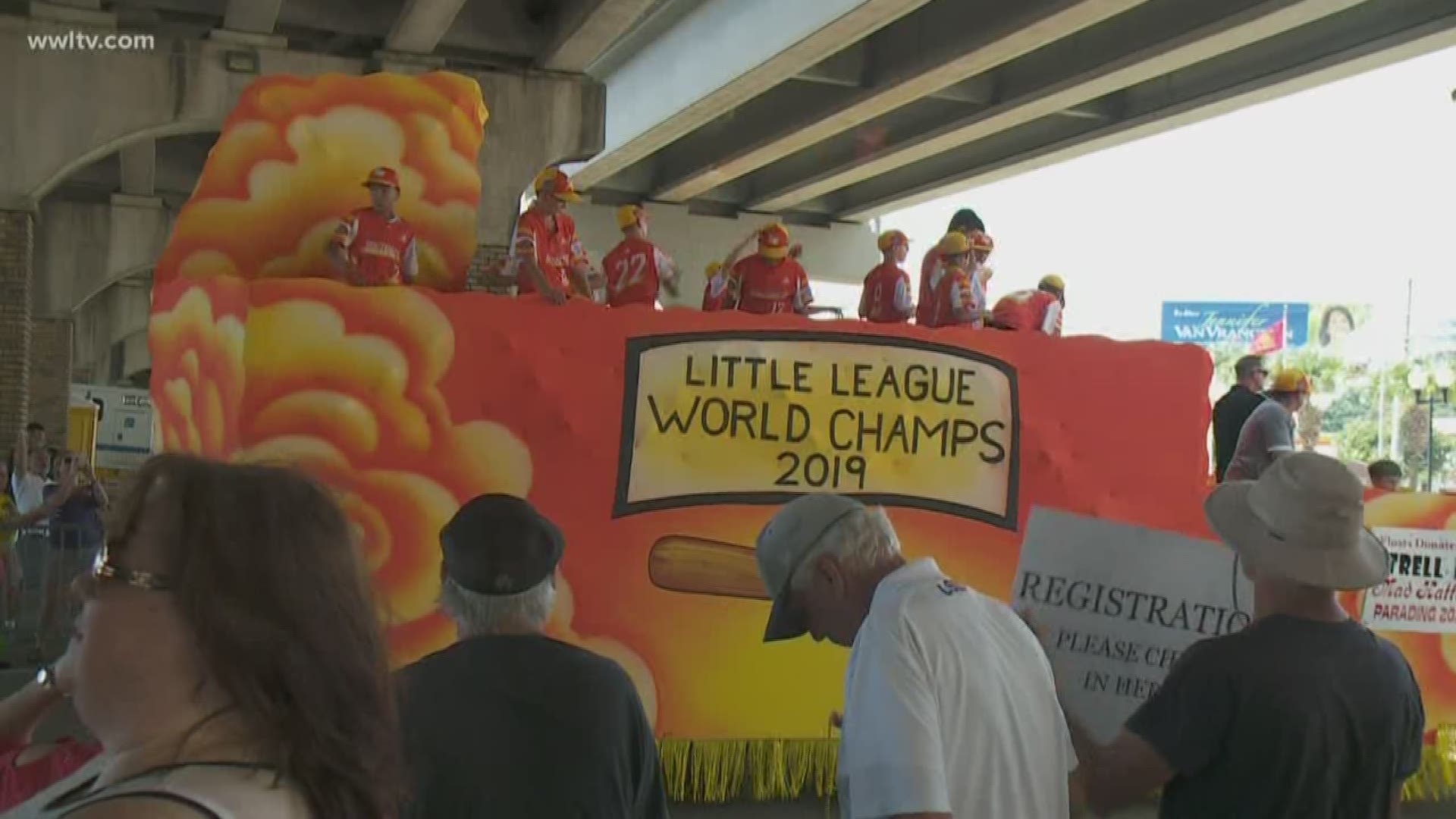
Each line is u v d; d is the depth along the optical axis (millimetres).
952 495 6047
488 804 2479
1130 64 19828
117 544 1406
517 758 2516
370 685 1477
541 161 19656
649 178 31812
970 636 2588
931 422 6043
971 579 6055
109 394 29484
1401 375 55656
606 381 5688
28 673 9180
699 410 5789
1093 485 6203
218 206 6676
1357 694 2621
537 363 5609
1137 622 3311
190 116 18484
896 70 21016
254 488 1433
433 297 5512
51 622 10172
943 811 2375
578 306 5672
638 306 5793
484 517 2709
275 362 5352
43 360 30750
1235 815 2625
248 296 5352
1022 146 26812
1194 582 3295
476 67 19781
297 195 6750
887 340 6012
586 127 19781
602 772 2559
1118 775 2740
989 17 18734
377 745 1483
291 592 1394
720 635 5789
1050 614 3312
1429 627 6621
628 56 25656
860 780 2457
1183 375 6328
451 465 5508
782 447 5871
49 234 30875
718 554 5793
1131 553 3314
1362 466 9602
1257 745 2590
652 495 5727
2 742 2107
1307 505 2666
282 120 6758
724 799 5855
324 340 5402
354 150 6832
